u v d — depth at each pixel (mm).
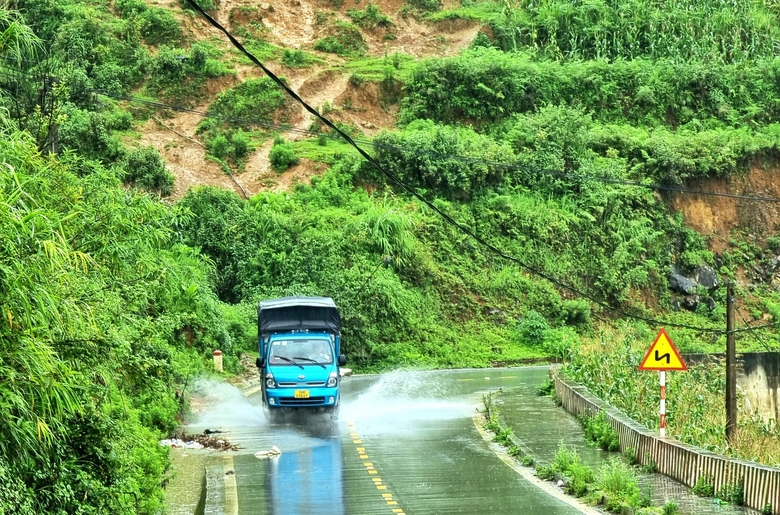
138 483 14781
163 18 73312
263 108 68000
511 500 17266
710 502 16750
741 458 19641
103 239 14414
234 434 25281
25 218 9047
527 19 82438
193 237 49938
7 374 8938
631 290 61625
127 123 63000
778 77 79375
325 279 48312
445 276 55719
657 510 15789
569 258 61406
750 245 68562
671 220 66188
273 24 78875
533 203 63094
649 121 74312
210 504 17016
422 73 71062
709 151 70000
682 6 83312
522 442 23625
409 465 20875
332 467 20609
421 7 84625
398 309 50094
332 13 81438
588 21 81062
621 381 28453
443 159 62062
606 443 22656
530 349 53281
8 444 9477
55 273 9680
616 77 76062
